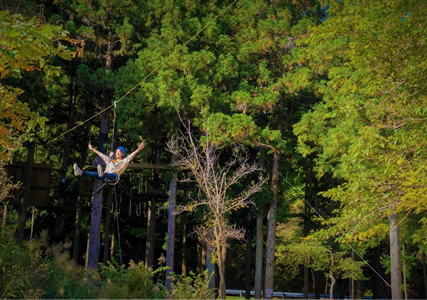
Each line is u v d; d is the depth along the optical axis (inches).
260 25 1515.7
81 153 1863.9
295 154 1584.6
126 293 596.1
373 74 672.4
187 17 1416.1
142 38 1465.3
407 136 615.8
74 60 1434.5
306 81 1392.7
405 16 622.2
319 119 1371.8
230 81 1469.0
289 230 1921.8
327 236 707.4
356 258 1803.6
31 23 378.9
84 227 2010.3
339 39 1348.4
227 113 1481.3
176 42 1352.1
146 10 1460.4
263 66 1491.1
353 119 1105.4
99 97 1647.4
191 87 1284.4
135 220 2123.5
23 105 445.4
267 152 1585.9
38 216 1909.4
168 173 1362.0
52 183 1838.1
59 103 1654.8
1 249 491.5
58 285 512.7
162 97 1240.2
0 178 614.2
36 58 432.5
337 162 1485.0
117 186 1769.2
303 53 1417.3
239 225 1809.8
